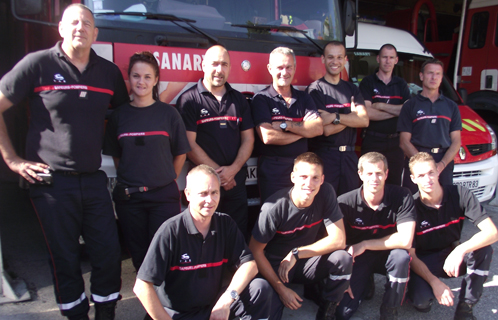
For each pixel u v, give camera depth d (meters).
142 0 3.17
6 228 4.42
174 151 2.87
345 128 3.72
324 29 4.00
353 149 3.79
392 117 4.27
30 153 2.48
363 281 2.99
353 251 2.84
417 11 7.49
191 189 2.25
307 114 3.46
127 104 2.76
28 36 4.39
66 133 2.45
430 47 8.30
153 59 2.74
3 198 5.40
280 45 3.70
